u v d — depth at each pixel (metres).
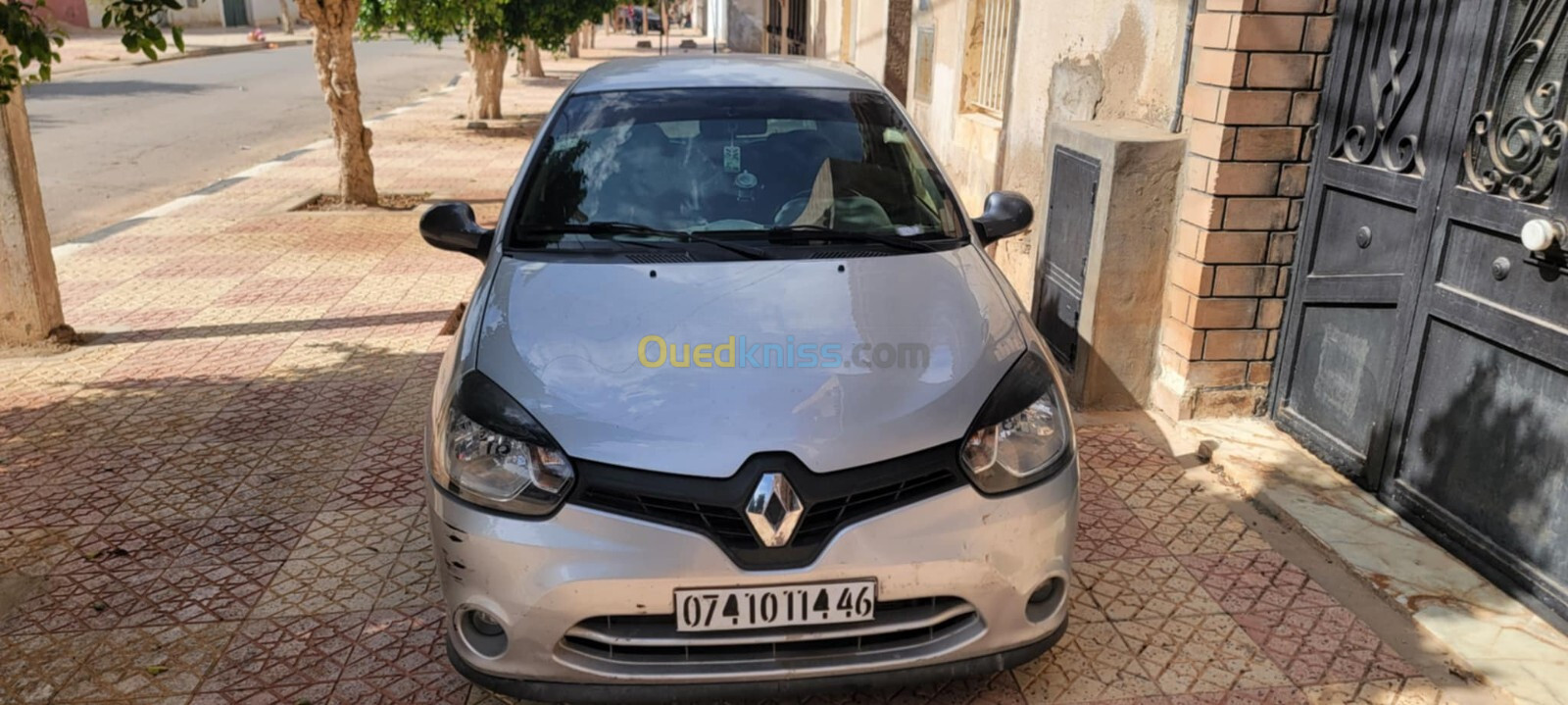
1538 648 2.93
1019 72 6.30
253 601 3.27
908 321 2.72
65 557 3.56
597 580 2.30
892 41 9.64
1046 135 5.85
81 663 2.96
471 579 2.40
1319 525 3.58
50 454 4.41
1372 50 3.71
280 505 3.93
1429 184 3.43
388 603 3.25
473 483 2.42
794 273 2.95
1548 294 2.97
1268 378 4.41
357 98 9.83
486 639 2.49
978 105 7.70
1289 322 4.27
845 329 2.67
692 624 2.32
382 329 6.16
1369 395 3.82
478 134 16.02
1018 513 2.42
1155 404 4.62
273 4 49.91
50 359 5.66
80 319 6.42
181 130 15.51
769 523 2.28
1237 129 4.03
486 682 2.47
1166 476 4.05
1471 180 3.24
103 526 3.78
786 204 3.30
